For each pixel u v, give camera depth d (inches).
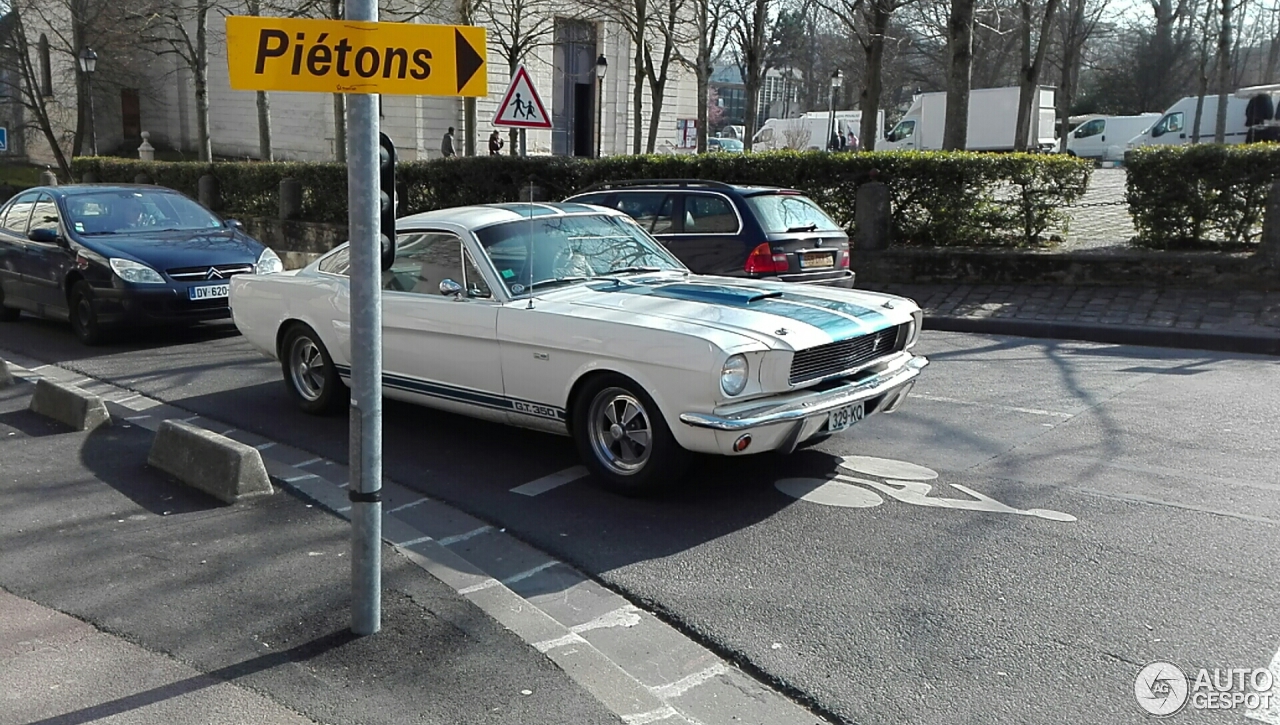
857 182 575.2
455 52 149.2
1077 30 1525.6
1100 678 149.4
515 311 241.3
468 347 251.3
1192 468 244.2
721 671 156.5
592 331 224.5
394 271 274.2
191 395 336.2
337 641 160.9
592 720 138.9
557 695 145.3
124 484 241.6
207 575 187.6
